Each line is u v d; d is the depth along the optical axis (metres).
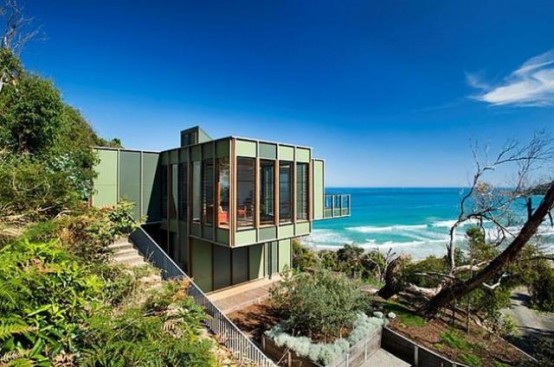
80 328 2.65
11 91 8.20
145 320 3.19
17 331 1.95
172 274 6.78
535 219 9.02
